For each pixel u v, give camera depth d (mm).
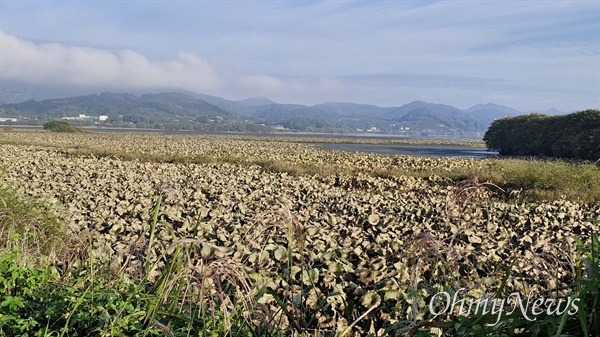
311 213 13164
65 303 5184
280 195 16516
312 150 59500
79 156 38875
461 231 10219
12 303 4805
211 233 9758
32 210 9836
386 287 6711
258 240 8766
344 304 6676
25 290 5266
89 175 21828
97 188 16578
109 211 12320
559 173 25766
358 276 7449
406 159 43625
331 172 30469
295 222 5887
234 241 9023
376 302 6539
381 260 7996
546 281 6020
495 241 10203
